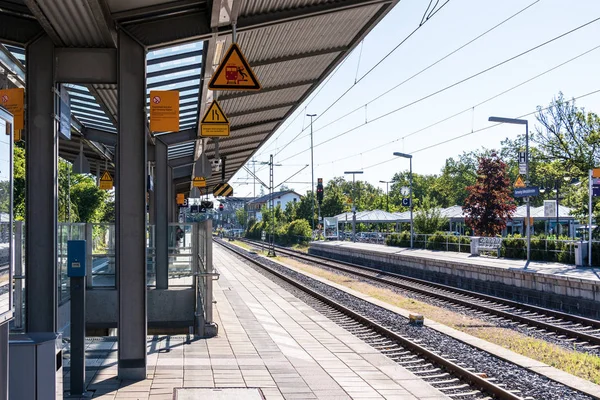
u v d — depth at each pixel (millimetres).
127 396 7688
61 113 8461
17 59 9305
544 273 20734
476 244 33438
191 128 16812
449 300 20359
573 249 26047
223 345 11305
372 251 39531
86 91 11562
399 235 46594
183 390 7988
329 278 29859
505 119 28250
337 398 7738
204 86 11797
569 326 15555
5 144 4539
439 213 45031
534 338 13867
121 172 8648
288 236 72125
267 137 23391
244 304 17969
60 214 34344
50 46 8195
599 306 17703
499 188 41812
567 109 34219
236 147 25375
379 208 85000
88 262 14055
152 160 17750
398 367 9633
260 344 11453
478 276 25203
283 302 18766
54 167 8125
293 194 124375
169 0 7961
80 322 7746
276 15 8922
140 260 8719
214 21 8047
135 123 8609
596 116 33781
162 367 9383
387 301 20422
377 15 10383
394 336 12844
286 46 11375
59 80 8336
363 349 11164
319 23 10211
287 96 16016
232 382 8477
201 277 13766
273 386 8289
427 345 12195
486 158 42531
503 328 15133
